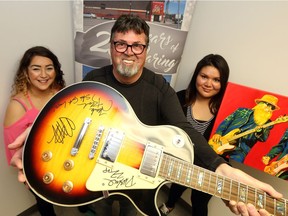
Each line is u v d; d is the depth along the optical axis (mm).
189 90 1192
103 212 1349
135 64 801
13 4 963
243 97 989
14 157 689
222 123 1028
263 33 1037
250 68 1119
